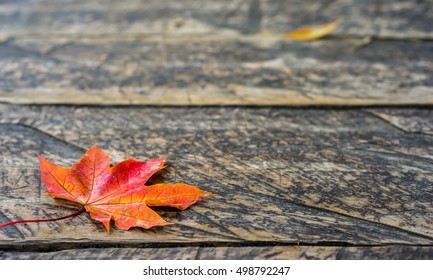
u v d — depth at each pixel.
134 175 0.62
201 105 0.72
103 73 0.76
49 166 0.62
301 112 0.71
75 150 0.67
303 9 0.87
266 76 0.76
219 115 0.70
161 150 0.67
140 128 0.69
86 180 0.62
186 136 0.68
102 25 0.84
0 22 0.85
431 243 0.59
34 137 0.68
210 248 0.59
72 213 0.61
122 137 0.68
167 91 0.74
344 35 0.83
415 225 0.60
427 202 0.62
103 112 0.71
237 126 0.69
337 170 0.65
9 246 0.59
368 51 0.80
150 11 0.87
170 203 0.61
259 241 0.60
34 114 0.70
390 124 0.69
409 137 0.68
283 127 0.69
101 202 0.61
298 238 0.60
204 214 0.61
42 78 0.75
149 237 0.60
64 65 0.77
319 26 0.84
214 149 0.67
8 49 0.80
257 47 0.81
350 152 0.67
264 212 0.61
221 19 0.86
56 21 0.85
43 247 0.59
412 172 0.65
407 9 0.87
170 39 0.82
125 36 0.83
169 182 0.63
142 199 0.61
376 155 0.66
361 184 0.64
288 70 0.77
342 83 0.75
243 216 0.61
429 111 0.71
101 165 0.63
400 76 0.76
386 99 0.72
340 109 0.71
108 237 0.60
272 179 0.64
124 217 0.60
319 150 0.67
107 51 0.80
